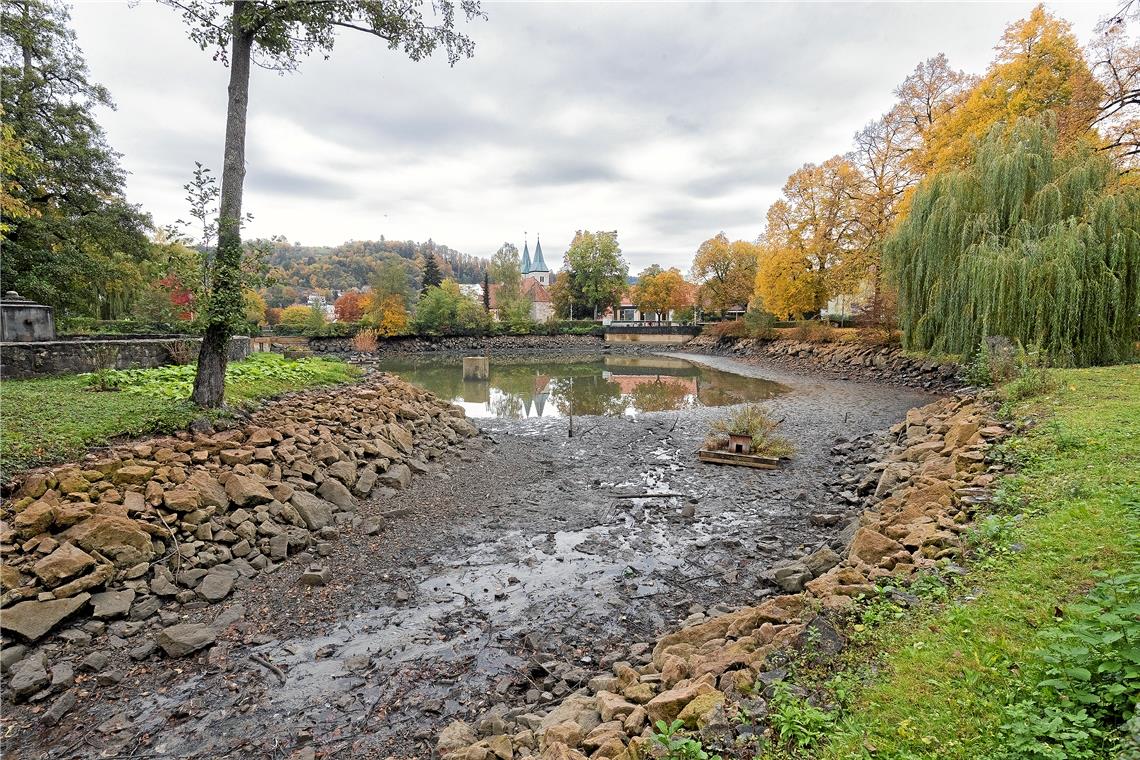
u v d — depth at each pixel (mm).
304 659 5039
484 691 4605
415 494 9703
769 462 11828
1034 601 3443
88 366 11203
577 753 3049
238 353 15227
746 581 6582
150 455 7012
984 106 21109
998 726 2447
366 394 13062
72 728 4109
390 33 10258
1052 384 9805
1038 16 20016
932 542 4852
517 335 61844
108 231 24109
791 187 36031
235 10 9023
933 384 22094
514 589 6473
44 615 4777
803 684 3135
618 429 16453
